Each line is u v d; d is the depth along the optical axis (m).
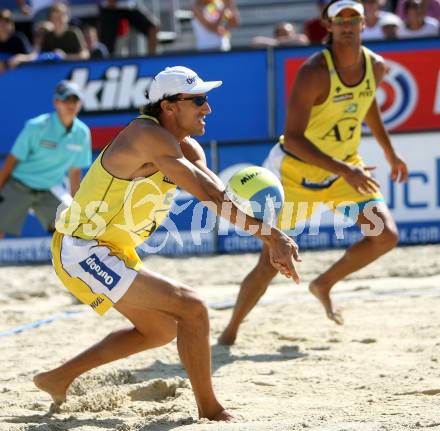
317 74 17.33
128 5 38.75
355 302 21.92
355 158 18.59
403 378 14.26
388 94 33.09
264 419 11.99
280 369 15.52
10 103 33.91
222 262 29.09
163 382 14.27
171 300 11.88
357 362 15.79
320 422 11.42
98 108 33.75
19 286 26.73
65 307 23.41
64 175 28.61
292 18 46.47
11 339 19.17
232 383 14.55
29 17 43.69
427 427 10.82
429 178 30.59
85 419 12.79
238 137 33.50
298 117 17.33
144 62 33.56
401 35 36.94
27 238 31.61
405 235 30.70
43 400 14.18
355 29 17.25
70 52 36.56
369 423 11.11
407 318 19.69
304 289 24.33
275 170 18.19
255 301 17.56
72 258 12.38
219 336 18.58
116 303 12.31
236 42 46.78
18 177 26.78
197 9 38.44
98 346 13.12
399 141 30.62
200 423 11.67
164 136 11.74
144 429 11.85
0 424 12.40
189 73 12.12
